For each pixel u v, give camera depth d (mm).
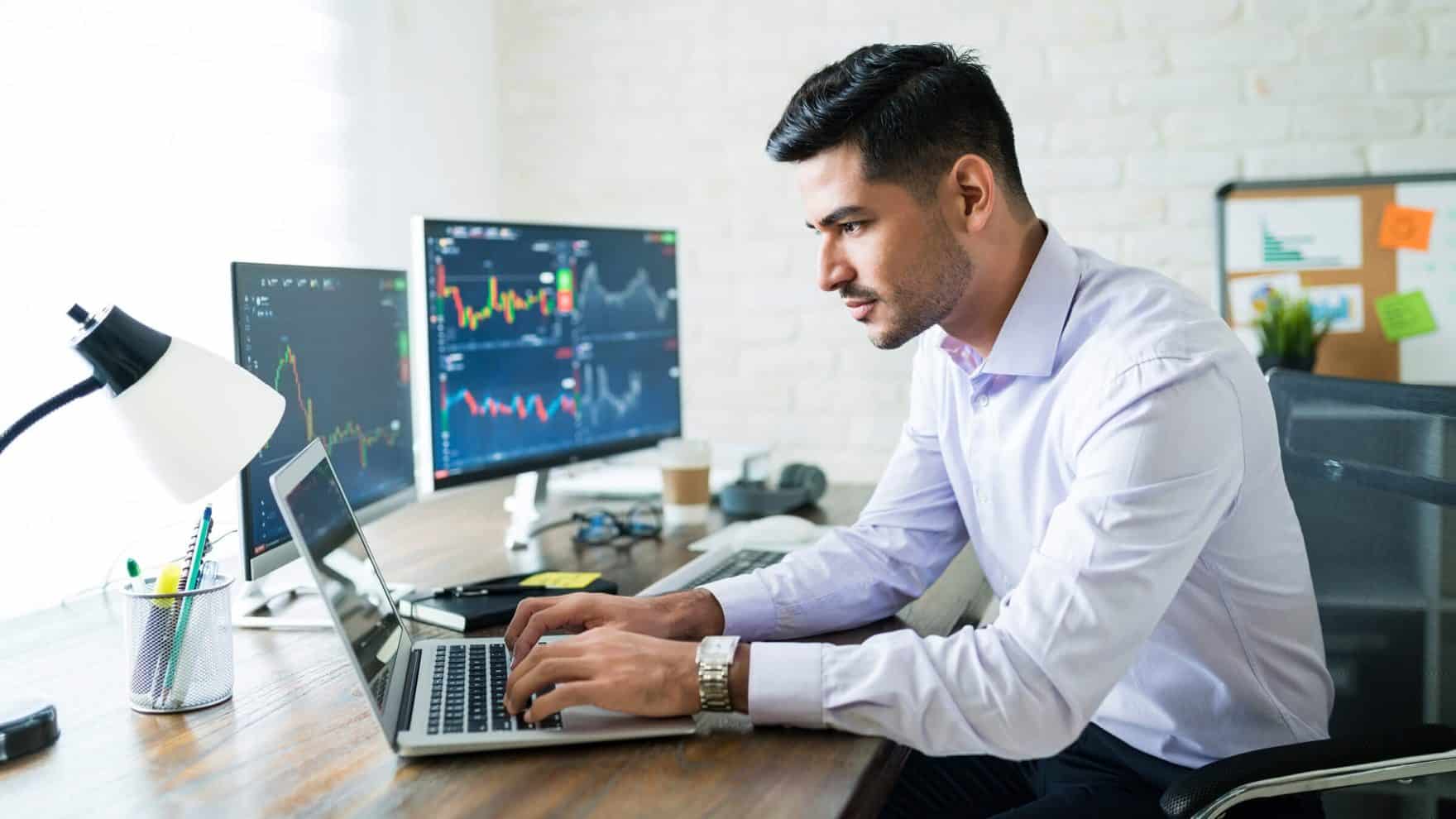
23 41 1556
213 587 1024
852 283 1100
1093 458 997
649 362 2023
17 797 840
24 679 1112
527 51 2746
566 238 1817
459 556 1591
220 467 976
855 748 913
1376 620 1200
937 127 1051
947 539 1334
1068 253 1154
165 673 1005
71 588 1602
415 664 1091
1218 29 2414
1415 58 2346
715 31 2641
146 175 1745
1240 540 1092
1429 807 1213
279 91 2027
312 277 1323
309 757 903
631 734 925
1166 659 1156
